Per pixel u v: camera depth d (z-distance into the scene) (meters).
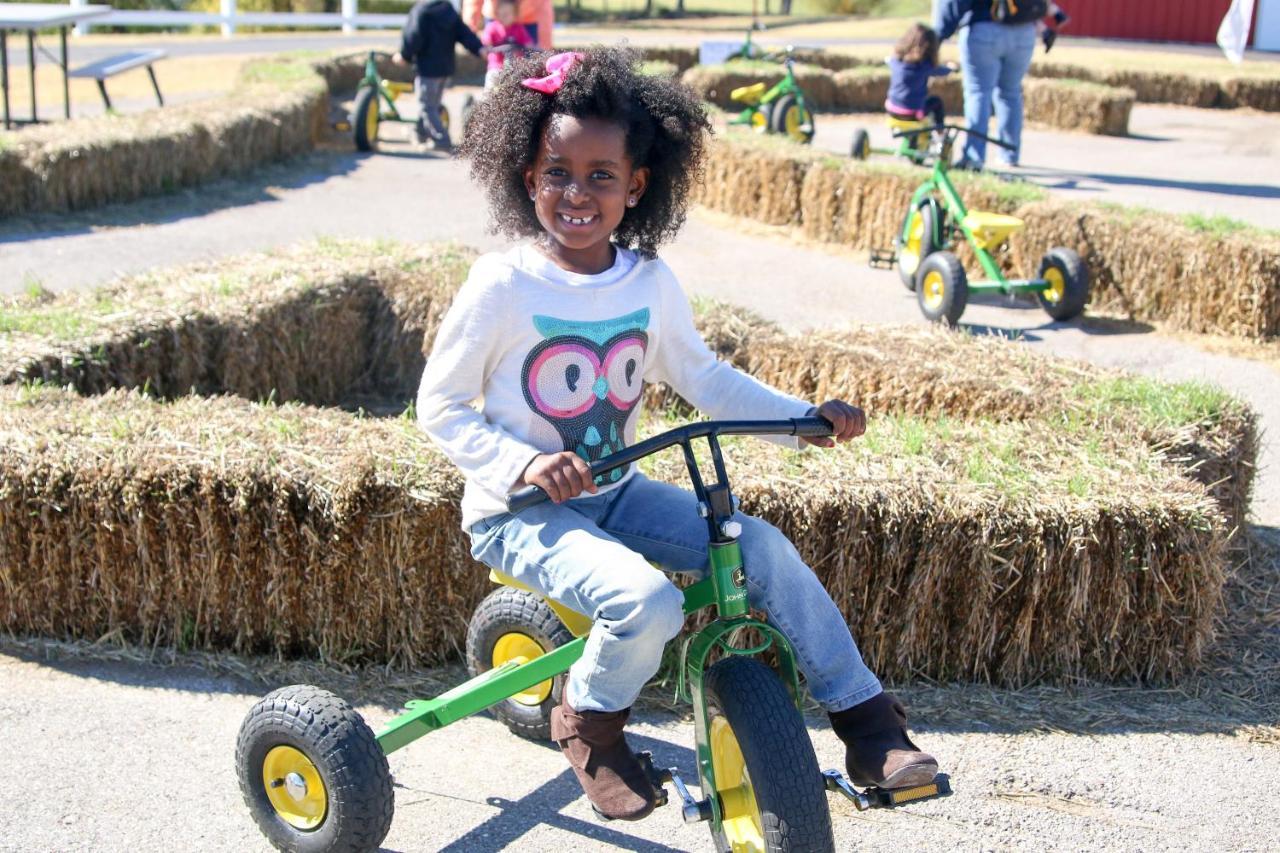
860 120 17.77
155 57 14.29
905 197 9.20
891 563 3.71
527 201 2.81
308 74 14.80
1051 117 16.86
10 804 3.09
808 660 2.62
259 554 3.74
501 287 2.63
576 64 2.65
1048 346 7.38
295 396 5.95
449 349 2.66
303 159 12.45
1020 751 3.47
